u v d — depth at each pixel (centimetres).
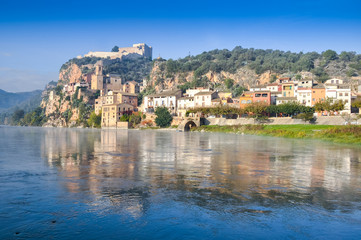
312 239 1413
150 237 1410
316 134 8938
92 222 1565
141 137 9594
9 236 1397
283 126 12100
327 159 4178
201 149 5481
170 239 1394
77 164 3438
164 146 6059
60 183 2400
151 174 2836
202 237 1414
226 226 1537
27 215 1650
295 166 3494
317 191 2236
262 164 3622
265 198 2014
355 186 2422
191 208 1784
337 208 1828
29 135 10806
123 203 1866
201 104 18050
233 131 12912
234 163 3675
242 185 2395
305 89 14925
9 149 5209
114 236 1416
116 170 3042
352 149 5691
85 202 1878
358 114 11812
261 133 11194
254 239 1405
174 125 17362
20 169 3064
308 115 12075
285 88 16175
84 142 7106
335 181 2622
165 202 1892
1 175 2730
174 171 3022
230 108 14762
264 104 14012
